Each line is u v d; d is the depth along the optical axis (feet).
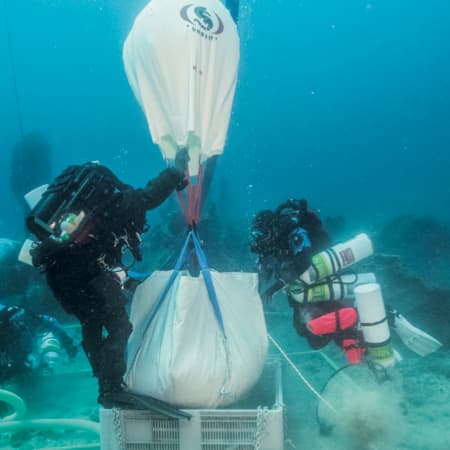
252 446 10.07
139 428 10.38
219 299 10.69
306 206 12.76
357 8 272.92
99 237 8.93
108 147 316.19
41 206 8.79
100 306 9.40
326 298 12.81
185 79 9.92
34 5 240.94
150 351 10.41
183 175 9.99
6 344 16.20
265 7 266.36
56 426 13.53
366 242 12.87
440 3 260.42
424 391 15.07
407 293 24.08
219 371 10.03
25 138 48.32
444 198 95.61
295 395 15.28
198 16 10.31
